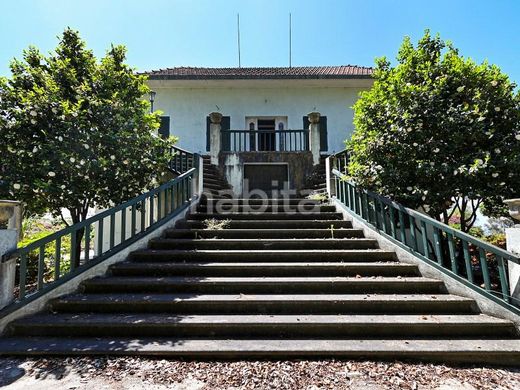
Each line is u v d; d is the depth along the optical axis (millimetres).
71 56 5988
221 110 12617
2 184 4859
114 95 5766
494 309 3621
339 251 5086
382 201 5391
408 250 4805
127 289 4219
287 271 4652
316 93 12719
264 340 3307
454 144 4969
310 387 2627
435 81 5426
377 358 3059
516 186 4836
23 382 2662
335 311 3809
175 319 3531
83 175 5234
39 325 3416
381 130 5641
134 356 3068
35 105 5016
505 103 5047
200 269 4641
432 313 3781
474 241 3873
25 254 3713
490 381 2744
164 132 12367
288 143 12516
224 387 2621
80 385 2625
